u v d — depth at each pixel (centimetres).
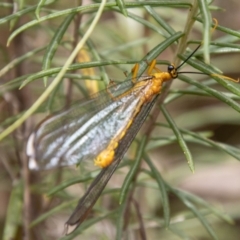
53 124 20
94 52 20
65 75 20
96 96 19
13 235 23
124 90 20
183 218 24
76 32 22
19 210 23
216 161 26
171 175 26
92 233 25
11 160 26
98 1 20
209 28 17
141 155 20
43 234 24
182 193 22
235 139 38
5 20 19
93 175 21
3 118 26
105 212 23
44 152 20
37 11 18
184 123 26
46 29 23
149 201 26
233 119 26
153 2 19
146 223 25
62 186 21
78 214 19
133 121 20
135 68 19
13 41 24
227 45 19
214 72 19
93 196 19
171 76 20
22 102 24
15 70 24
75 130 20
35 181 24
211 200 35
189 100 36
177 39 19
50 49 19
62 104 24
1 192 30
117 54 26
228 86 19
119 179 27
